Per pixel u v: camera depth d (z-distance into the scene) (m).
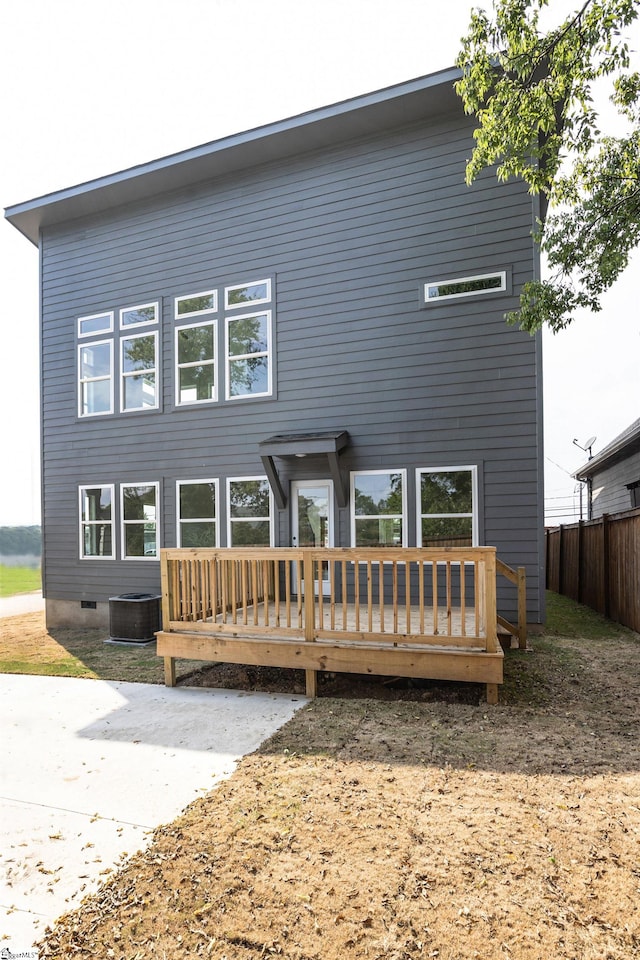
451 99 7.55
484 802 3.11
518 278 7.45
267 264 8.94
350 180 8.41
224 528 9.15
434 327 7.85
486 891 2.34
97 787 3.48
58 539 10.70
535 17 5.39
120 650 8.03
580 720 4.48
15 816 3.13
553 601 11.57
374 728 4.37
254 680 6.04
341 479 8.15
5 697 5.59
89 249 10.59
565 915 2.19
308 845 2.72
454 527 7.64
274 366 8.80
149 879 2.50
